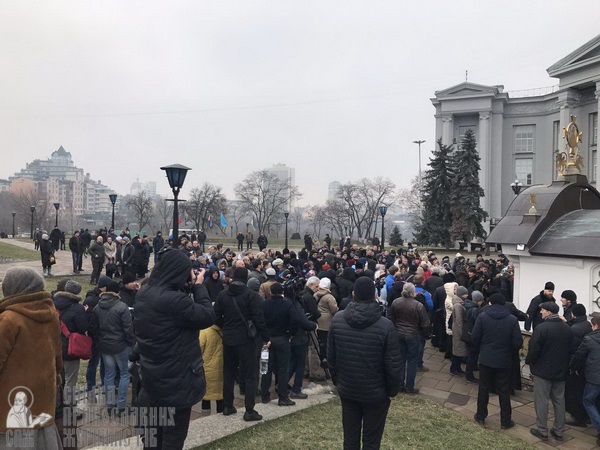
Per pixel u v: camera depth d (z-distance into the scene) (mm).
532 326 7984
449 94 57750
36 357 3080
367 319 4129
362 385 4125
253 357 5785
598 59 45594
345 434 4312
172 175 7449
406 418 6258
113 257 17188
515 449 5457
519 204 9398
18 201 86000
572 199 9227
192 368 3787
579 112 50344
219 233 82312
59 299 5688
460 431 5891
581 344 5770
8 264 21234
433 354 9797
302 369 6809
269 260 12789
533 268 8633
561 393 5844
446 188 41406
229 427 5535
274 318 6320
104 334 5887
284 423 5781
